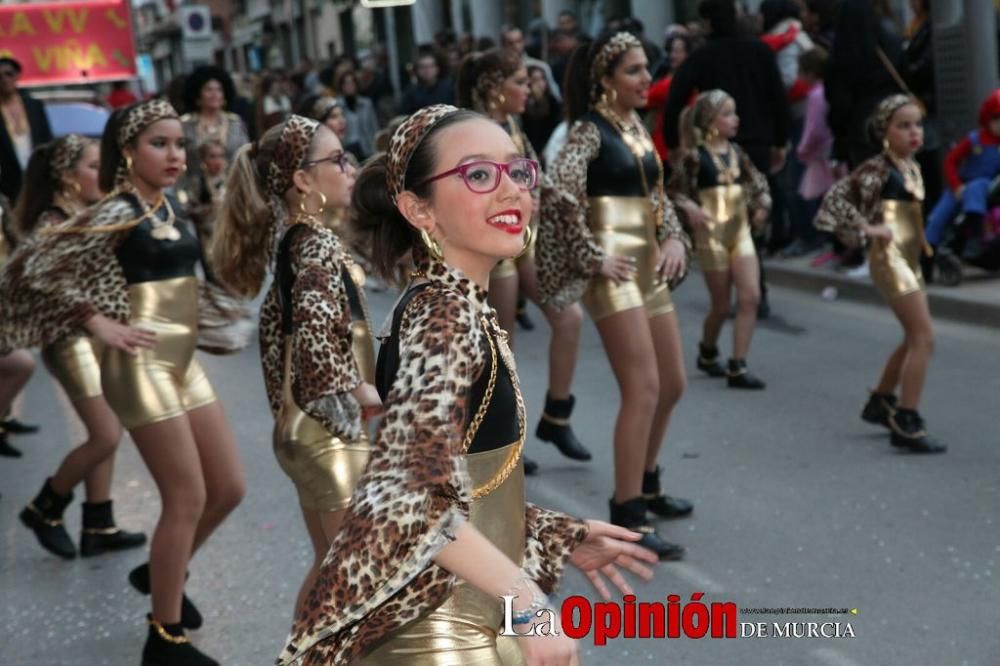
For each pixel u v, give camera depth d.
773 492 5.81
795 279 11.00
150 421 4.19
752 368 8.37
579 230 4.98
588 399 7.76
